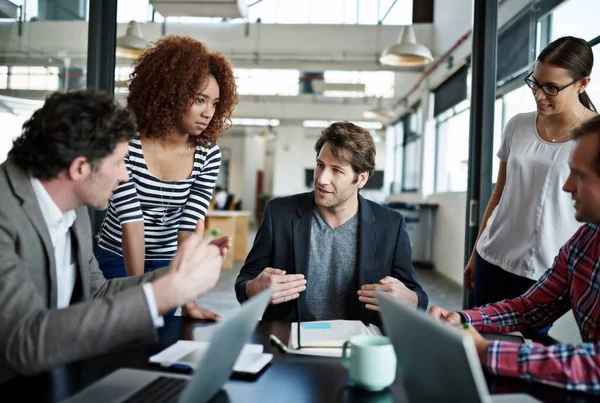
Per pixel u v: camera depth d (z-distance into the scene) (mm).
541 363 929
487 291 1938
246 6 5527
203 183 1896
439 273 6914
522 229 1796
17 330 816
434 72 7535
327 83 8109
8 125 3209
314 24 7934
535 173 1758
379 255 1686
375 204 1750
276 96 11492
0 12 3480
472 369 592
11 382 906
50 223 1028
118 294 863
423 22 7590
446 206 6723
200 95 1649
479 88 2289
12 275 864
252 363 1007
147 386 876
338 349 1115
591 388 888
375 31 7828
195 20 7918
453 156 6852
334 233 1699
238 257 7637
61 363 822
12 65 3408
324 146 1587
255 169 18875
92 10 2287
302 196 1766
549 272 1311
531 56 3021
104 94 1007
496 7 2260
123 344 854
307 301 1677
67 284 1182
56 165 955
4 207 948
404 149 10062
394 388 928
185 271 885
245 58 8062
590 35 2643
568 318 2205
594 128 989
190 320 1352
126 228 1671
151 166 1736
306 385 926
